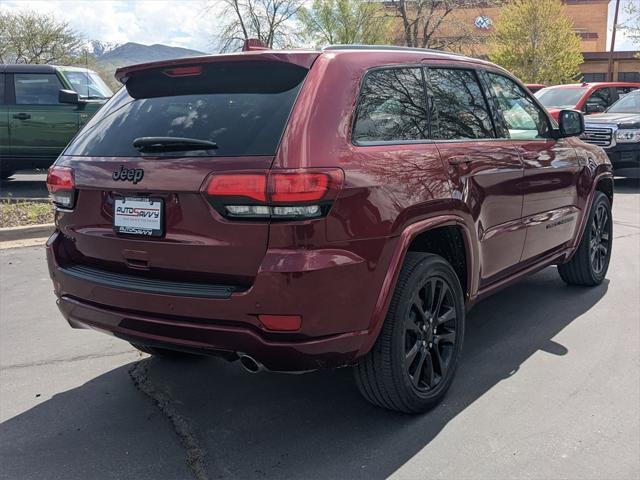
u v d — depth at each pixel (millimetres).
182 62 3213
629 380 3775
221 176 2756
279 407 3531
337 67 3076
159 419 3414
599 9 58656
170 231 2930
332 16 31625
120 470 2922
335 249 2781
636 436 3146
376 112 3188
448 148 3551
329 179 2736
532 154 4387
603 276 5777
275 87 3021
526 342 4402
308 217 2697
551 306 5172
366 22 30891
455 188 3455
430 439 3146
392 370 3121
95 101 10625
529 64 35125
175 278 2980
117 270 3201
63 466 2957
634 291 5551
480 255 3801
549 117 4977
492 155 3896
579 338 4453
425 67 3676
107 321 3162
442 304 3523
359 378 3215
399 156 3148
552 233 4789
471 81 4074
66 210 3389
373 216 2900
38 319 5027
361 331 2918
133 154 3125
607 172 5645
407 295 3141
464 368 3982
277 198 2670
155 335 3006
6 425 3344
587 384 3727
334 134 2875
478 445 3084
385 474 2857
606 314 4945
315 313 2746
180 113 3146
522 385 3725
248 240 2740
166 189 2902
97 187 3174
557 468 2881
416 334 3291
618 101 13531
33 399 3650
